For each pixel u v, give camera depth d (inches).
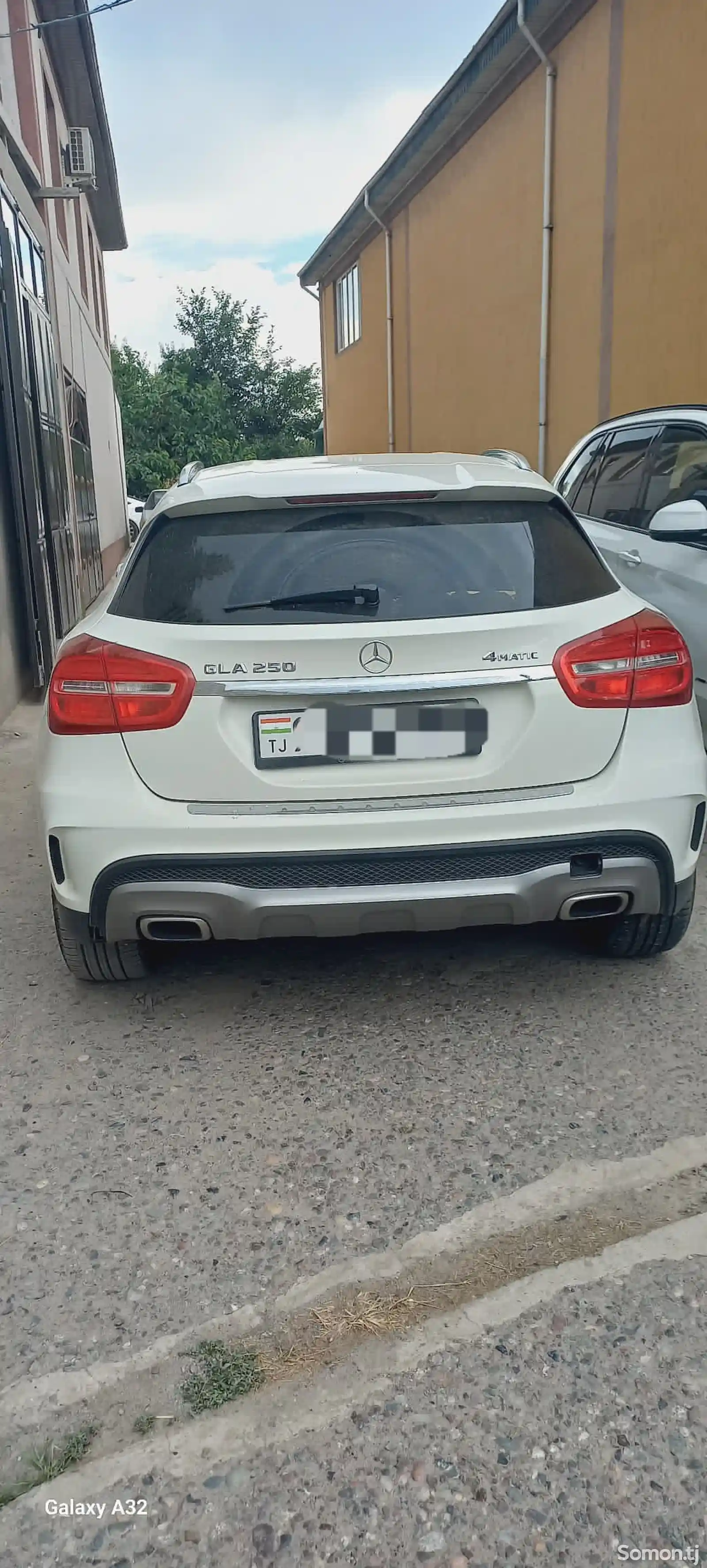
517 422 548.4
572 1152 104.0
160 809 111.7
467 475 125.5
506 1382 77.9
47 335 413.4
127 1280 88.8
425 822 111.3
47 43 504.4
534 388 520.7
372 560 114.2
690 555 194.4
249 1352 81.3
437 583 113.3
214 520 118.3
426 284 693.9
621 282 425.1
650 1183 99.1
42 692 332.5
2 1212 97.1
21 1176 102.3
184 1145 106.7
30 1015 133.3
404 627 109.5
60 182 545.6
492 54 505.0
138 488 1395.2
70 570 438.9
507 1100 112.8
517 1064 119.6
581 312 463.2
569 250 470.9
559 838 113.0
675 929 131.8
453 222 628.7
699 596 190.1
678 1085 115.0
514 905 114.2
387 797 111.8
